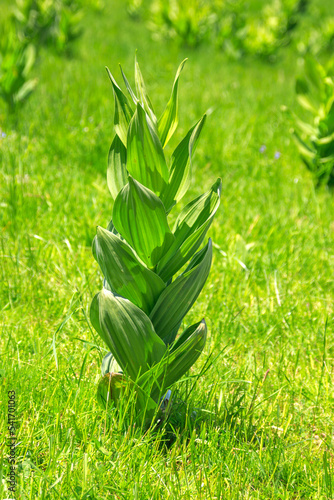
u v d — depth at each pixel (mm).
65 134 6105
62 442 2332
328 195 5672
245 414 2693
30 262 3814
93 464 2262
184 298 2406
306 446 2619
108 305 2271
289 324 3488
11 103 6547
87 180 5309
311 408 2867
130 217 2260
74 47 11258
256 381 2975
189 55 12172
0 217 4418
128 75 9336
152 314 2432
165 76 9609
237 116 7695
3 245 3920
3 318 3287
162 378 2439
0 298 3516
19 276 3684
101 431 2477
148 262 2426
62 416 2512
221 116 7660
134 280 2352
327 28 13922
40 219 4402
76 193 4902
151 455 2328
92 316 2430
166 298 2385
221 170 6043
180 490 2211
